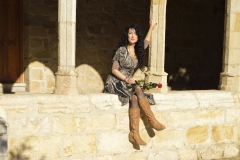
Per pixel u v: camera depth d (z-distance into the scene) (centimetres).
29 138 552
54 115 566
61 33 591
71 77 587
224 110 688
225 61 717
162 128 595
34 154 556
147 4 1086
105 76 1038
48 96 567
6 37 936
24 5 935
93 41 1014
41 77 944
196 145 666
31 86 932
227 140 696
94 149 591
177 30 1155
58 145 569
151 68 652
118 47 598
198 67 1207
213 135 682
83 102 583
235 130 702
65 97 575
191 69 1193
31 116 553
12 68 945
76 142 579
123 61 585
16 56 948
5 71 939
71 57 592
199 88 1214
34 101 556
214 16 1227
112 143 601
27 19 923
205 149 675
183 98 654
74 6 590
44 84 948
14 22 943
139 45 597
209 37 1223
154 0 640
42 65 944
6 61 939
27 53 932
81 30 996
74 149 579
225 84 716
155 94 634
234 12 707
